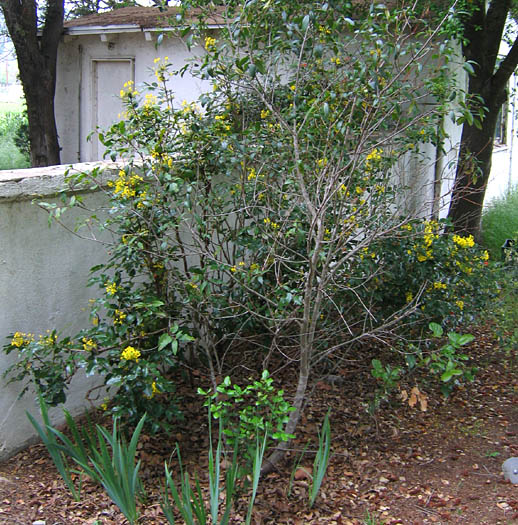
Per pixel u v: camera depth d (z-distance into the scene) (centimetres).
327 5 430
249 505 335
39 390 383
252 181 467
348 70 454
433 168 906
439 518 362
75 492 364
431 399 530
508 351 583
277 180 471
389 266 486
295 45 455
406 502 380
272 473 405
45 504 357
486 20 873
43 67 1070
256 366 535
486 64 885
